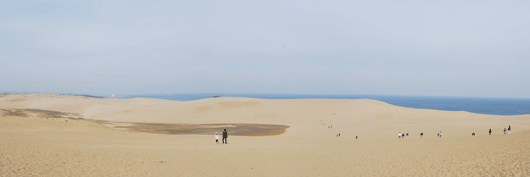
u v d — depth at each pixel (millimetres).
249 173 15500
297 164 18031
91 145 23094
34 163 15078
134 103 175250
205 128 79375
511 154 17812
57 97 196000
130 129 68250
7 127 37219
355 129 67062
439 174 14133
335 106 123312
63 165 15086
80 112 123812
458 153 19781
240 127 83750
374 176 14445
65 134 33000
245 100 136500
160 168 15711
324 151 23953
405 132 60875
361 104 115375
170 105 130750
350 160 19125
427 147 24312
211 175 14789
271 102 133500
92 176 13328
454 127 65625
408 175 14289
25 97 178500
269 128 81438
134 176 13789
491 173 13586
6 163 14555
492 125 68375
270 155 21344
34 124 40906
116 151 20156
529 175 12727
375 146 27469
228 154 21234
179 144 28375
